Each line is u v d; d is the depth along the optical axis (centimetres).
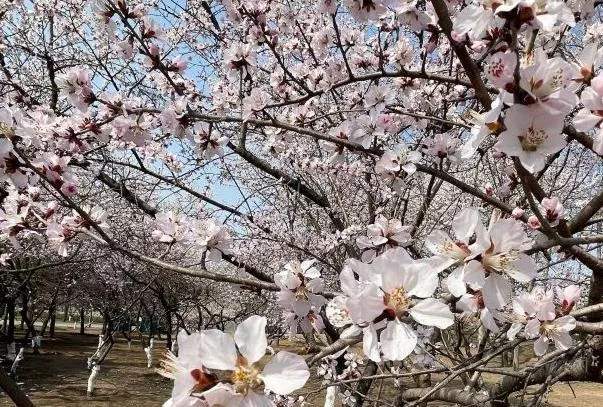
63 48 611
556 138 120
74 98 285
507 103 119
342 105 444
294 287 213
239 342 110
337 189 485
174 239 267
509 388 306
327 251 486
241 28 418
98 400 1127
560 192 536
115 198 599
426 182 558
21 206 272
